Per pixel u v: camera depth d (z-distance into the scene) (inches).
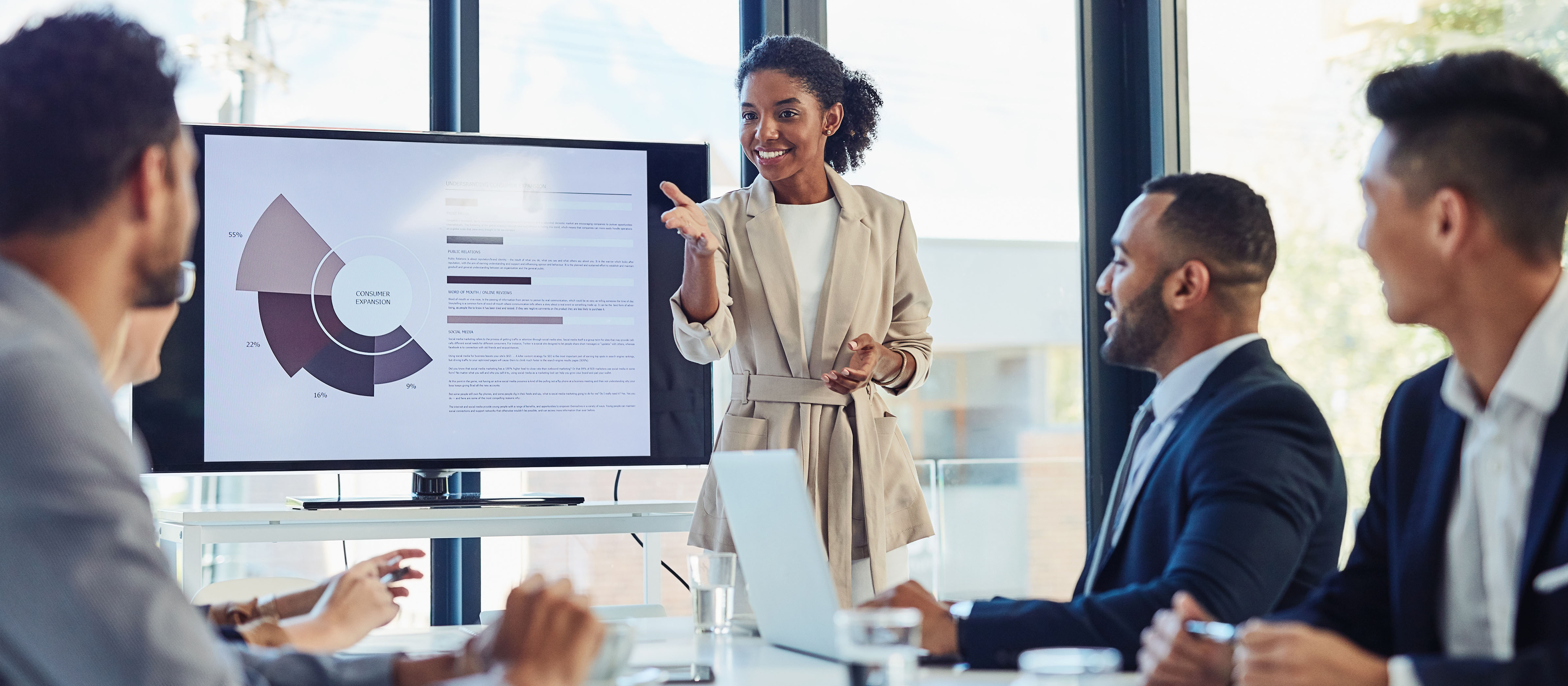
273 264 113.6
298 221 114.3
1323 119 121.8
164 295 39.4
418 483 118.9
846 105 110.6
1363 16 118.4
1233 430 57.4
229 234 112.7
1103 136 140.5
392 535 108.7
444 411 116.5
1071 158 141.1
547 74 130.0
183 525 103.3
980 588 137.1
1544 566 44.3
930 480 136.3
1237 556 53.3
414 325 116.2
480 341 117.4
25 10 108.4
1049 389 139.6
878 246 105.0
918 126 136.6
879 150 135.2
